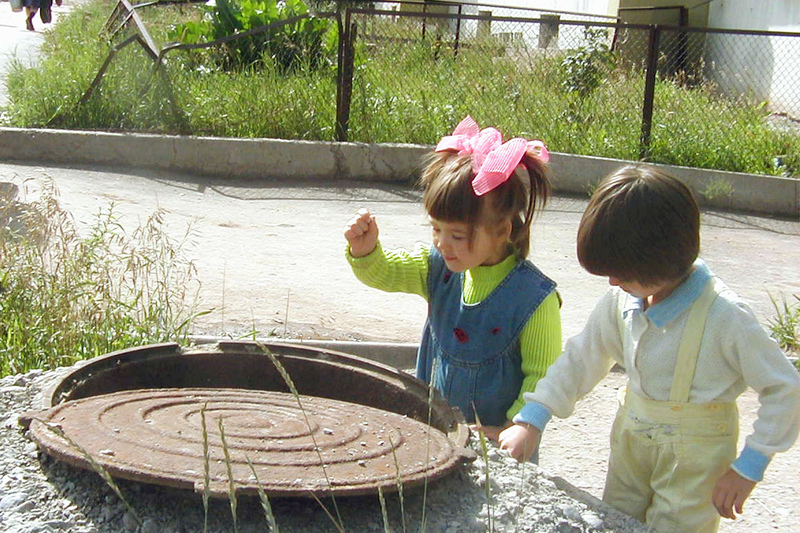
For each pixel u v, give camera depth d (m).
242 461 2.27
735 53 15.91
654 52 10.04
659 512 2.71
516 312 3.00
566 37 13.84
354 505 2.38
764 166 10.28
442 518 2.37
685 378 2.62
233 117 10.09
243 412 2.60
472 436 2.78
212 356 3.08
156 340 4.31
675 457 2.66
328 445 2.43
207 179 9.35
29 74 11.38
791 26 14.59
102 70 10.00
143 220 7.46
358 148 9.75
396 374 3.00
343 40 9.81
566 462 4.05
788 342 5.57
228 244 7.01
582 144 10.28
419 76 11.30
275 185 9.34
